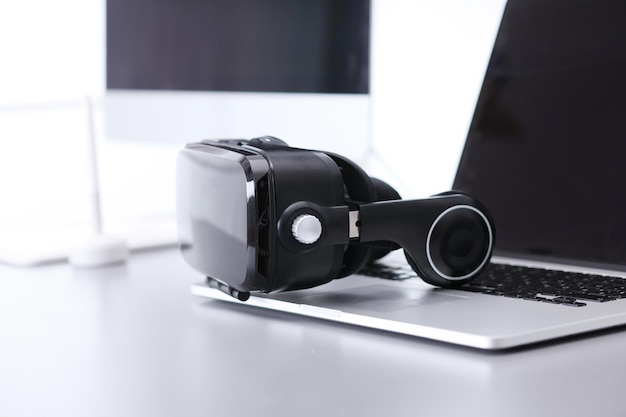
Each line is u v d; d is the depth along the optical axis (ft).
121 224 5.10
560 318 2.27
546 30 3.55
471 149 3.74
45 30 7.43
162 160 6.56
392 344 2.26
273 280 2.49
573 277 2.93
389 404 1.79
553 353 2.12
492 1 4.28
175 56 4.87
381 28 4.84
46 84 7.41
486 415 1.71
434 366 2.05
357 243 2.60
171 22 4.88
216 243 2.70
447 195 2.72
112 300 3.06
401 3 4.73
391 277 3.03
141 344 2.40
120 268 3.77
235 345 2.33
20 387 2.04
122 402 1.88
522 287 2.75
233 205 2.55
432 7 4.58
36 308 2.97
